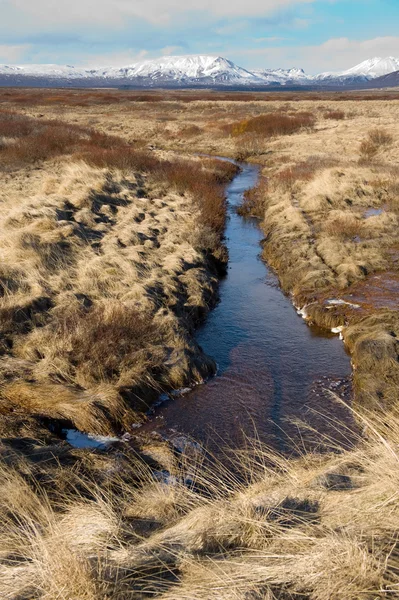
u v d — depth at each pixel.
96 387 6.68
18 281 9.17
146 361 7.24
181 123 42.56
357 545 2.73
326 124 37.84
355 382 7.13
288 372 7.69
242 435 6.19
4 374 6.74
